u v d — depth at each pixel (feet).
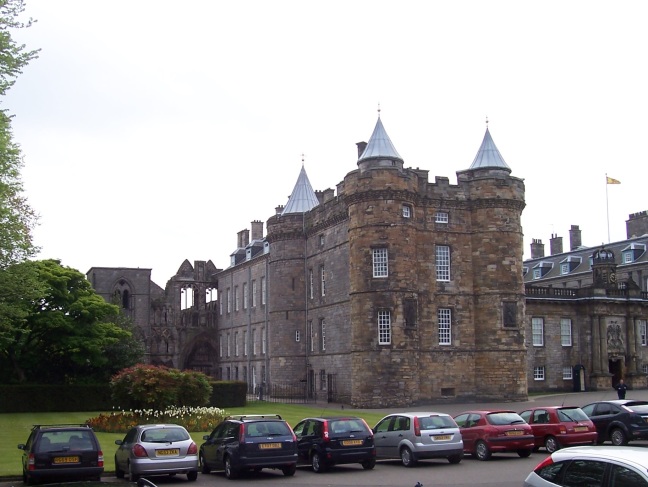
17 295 119.44
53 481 72.08
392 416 94.17
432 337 188.65
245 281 290.97
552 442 97.40
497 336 190.29
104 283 312.09
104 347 201.87
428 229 191.93
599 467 39.47
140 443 77.30
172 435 78.89
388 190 181.98
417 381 181.78
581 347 241.55
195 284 326.24
